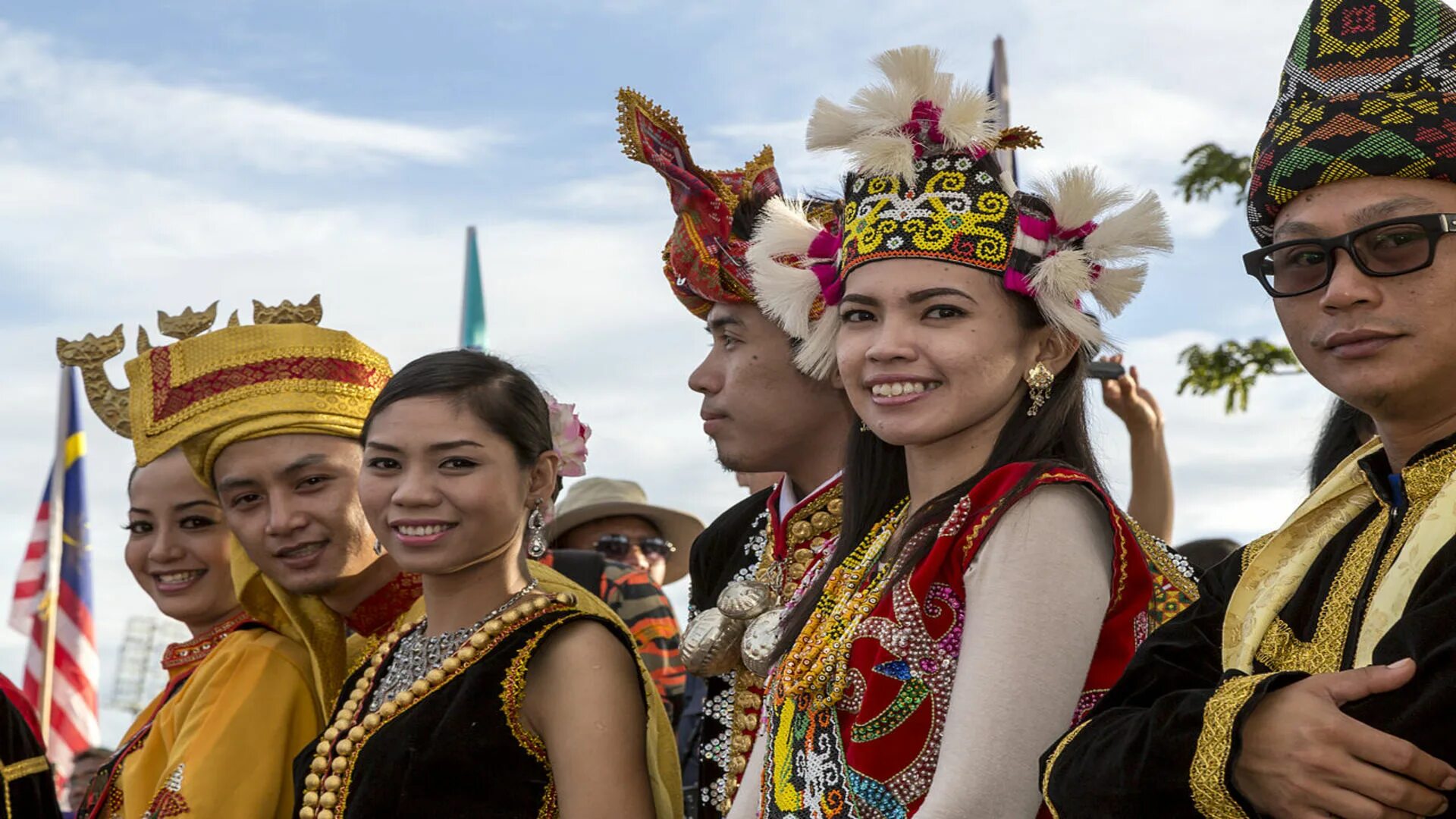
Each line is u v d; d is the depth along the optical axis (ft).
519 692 9.47
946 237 8.46
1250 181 7.20
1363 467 6.97
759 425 10.91
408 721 9.64
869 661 8.00
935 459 8.64
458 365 10.30
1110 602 7.82
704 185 11.00
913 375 8.38
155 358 12.73
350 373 12.32
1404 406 6.61
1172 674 6.91
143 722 13.05
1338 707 5.78
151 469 13.25
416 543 9.97
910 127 8.77
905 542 8.32
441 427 10.01
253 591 12.30
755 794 8.74
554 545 20.59
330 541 11.76
